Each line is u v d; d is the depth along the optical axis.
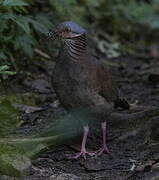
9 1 10.21
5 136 9.38
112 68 17.48
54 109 12.20
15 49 13.01
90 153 9.91
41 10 16.41
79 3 20.81
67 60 9.34
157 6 24.41
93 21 21.16
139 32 22.89
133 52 20.78
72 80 9.37
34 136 9.70
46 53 15.73
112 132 10.86
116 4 22.58
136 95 14.29
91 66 9.48
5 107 9.42
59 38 9.33
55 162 9.45
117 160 9.64
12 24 12.86
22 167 8.49
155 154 9.65
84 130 9.97
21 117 11.38
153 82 15.60
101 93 9.71
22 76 13.73
